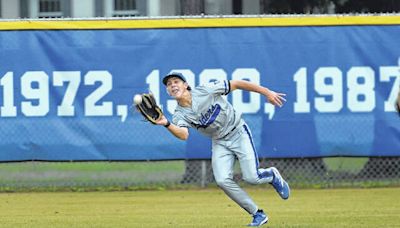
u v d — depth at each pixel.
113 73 38.88
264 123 38.97
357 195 37.66
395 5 49.50
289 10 50.16
